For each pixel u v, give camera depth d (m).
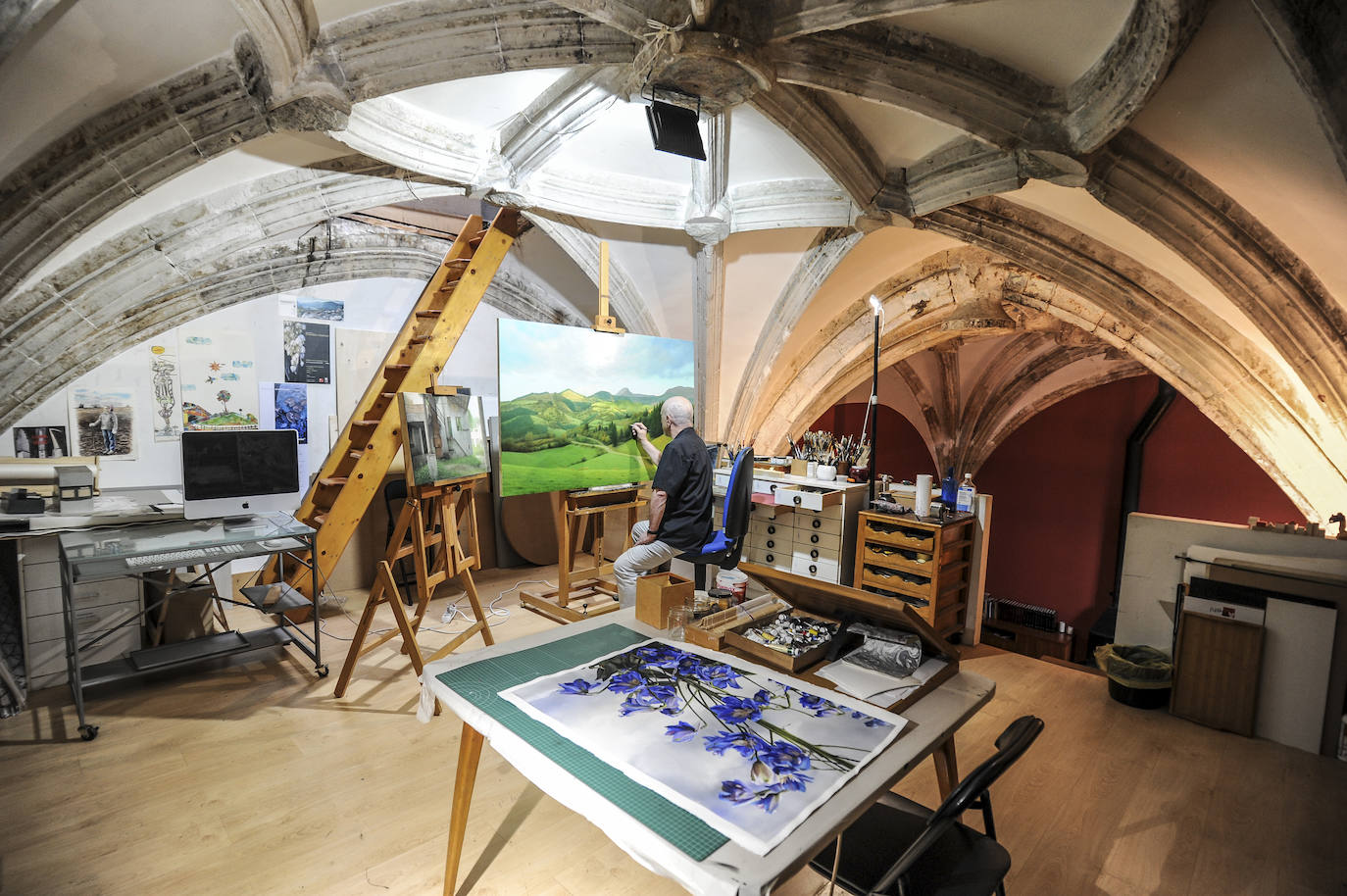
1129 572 3.73
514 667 1.96
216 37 2.43
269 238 3.85
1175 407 7.88
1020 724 1.63
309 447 5.01
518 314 6.07
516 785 2.58
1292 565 3.20
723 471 4.82
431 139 3.87
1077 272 4.44
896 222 4.29
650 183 4.71
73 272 3.38
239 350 4.60
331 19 2.53
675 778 1.40
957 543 3.96
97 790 2.48
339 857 2.16
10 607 3.31
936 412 9.54
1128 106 2.62
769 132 3.96
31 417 3.83
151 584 3.59
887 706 1.73
